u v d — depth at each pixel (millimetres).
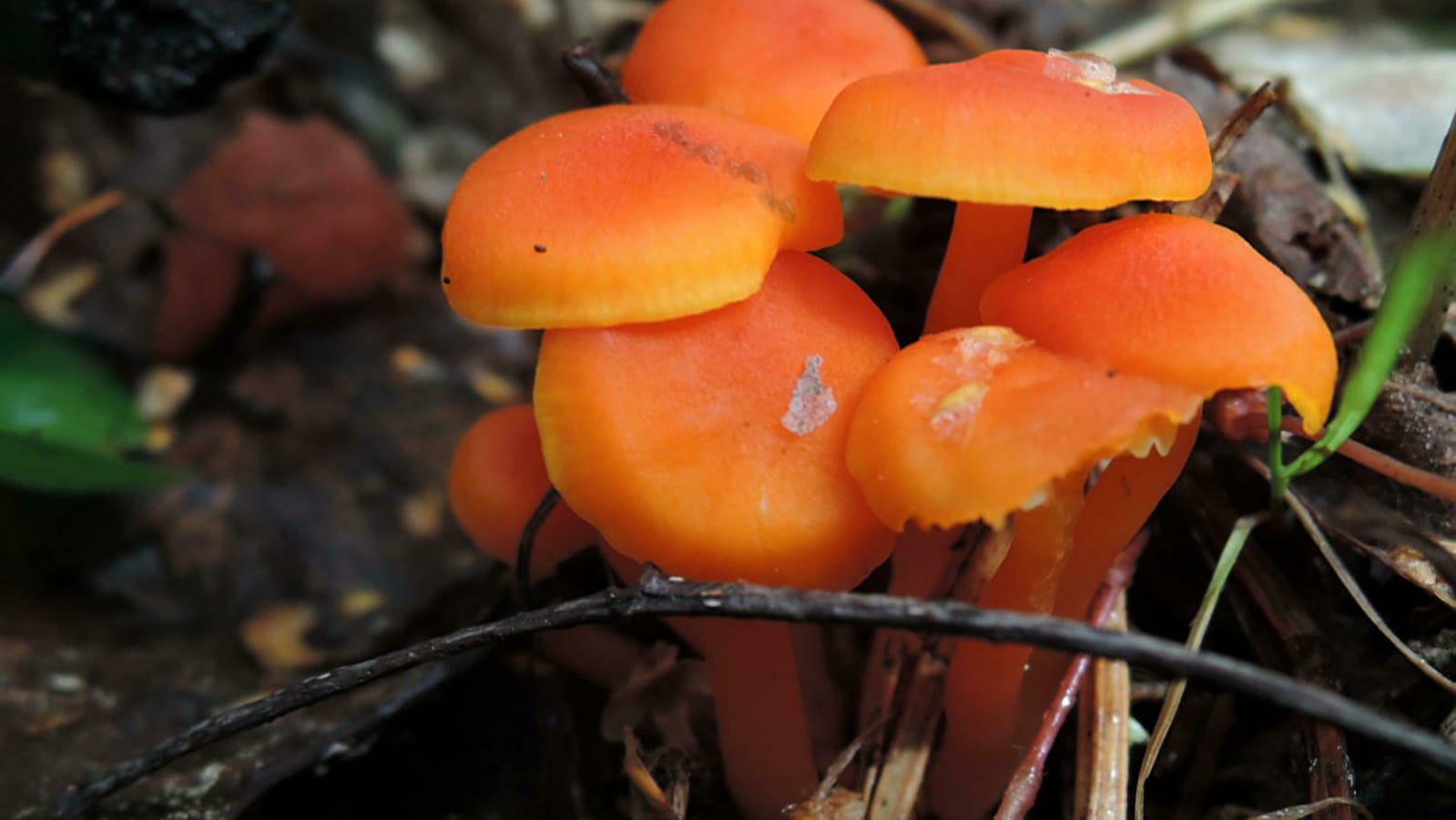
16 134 310
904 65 192
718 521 170
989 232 180
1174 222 172
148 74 220
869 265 218
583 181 173
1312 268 205
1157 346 166
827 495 171
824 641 197
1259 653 193
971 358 169
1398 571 185
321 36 345
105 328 295
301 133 298
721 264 170
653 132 175
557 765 205
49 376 233
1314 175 218
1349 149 222
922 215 218
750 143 177
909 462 166
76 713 206
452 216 176
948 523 165
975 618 162
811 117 187
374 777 206
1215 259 168
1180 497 200
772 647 180
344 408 289
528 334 316
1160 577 203
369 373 299
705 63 190
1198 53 230
